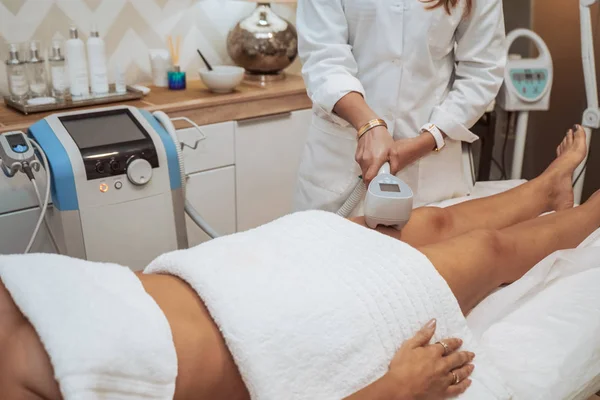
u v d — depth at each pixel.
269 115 2.54
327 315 0.96
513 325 1.21
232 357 0.93
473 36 1.60
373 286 1.04
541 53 2.24
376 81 1.64
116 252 1.52
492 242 1.32
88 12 2.44
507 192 1.64
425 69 1.61
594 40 2.39
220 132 2.40
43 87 2.21
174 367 0.84
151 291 0.97
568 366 1.11
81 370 0.76
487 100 1.62
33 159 1.36
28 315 0.84
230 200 2.55
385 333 1.01
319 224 1.21
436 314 1.10
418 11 1.53
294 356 0.91
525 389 1.07
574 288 1.31
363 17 1.59
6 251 1.46
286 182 2.72
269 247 1.09
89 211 1.45
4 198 1.41
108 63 2.55
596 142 2.46
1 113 2.09
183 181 1.59
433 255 1.23
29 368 0.80
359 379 0.96
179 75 2.50
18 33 2.30
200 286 0.95
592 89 1.93
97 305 0.85
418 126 1.68
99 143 1.46
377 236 1.18
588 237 1.51
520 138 2.28
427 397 0.98
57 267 0.93
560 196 1.71
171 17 2.65
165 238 1.60
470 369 1.07
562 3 2.46
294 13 3.01
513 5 2.59
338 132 1.71
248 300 0.93
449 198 1.79
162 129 1.58
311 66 1.66
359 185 1.65
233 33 2.64
